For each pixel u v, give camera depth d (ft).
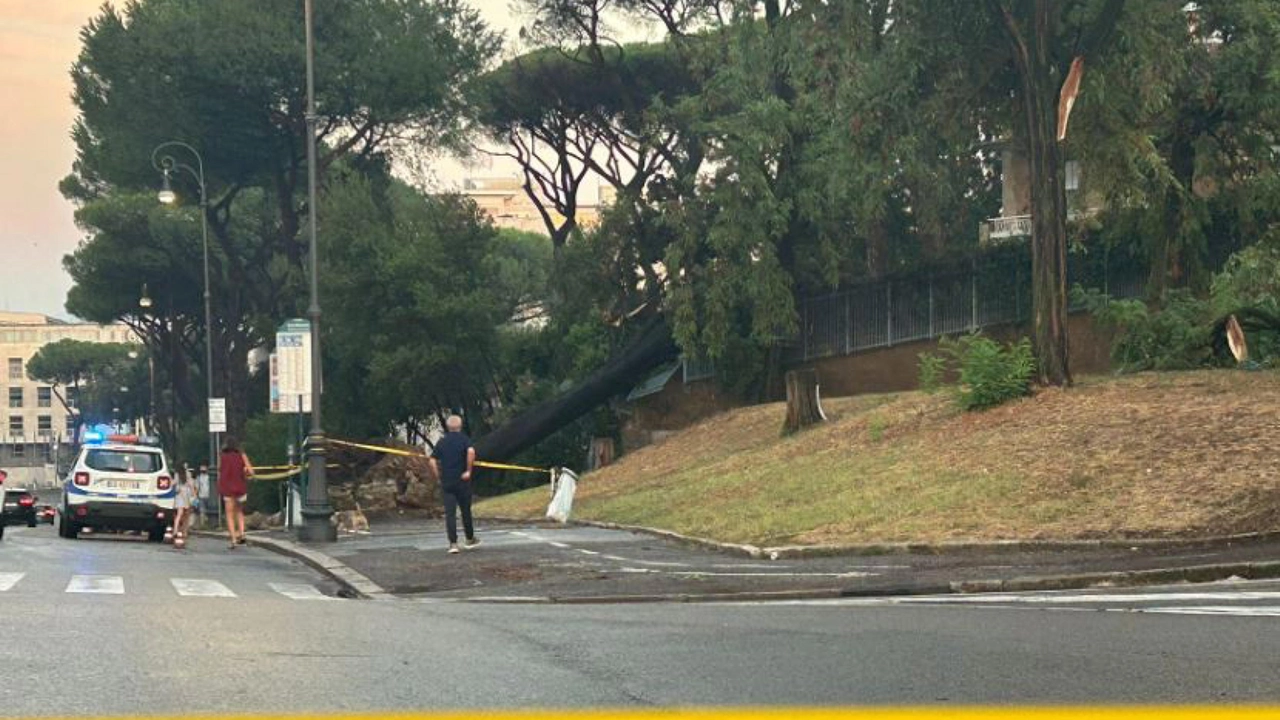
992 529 61.57
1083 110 90.33
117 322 257.14
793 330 134.10
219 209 215.72
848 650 31.73
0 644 31.86
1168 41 88.74
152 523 101.14
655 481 106.73
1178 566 49.26
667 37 166.91
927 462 77.56
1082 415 77.77
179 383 260.62
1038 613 39.24
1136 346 95.14
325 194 173.88
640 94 174.81
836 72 93.45
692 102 136.56
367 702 24.88
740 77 131.34
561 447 176.24
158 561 71.92
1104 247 127.24
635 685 26.91
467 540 74.79
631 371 159.33
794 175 133.49
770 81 134.92
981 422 83.20
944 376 133.80
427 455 128.77
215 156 186.50
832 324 145.28
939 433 84.02
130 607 41.60
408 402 164.76
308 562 74.69
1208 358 91.71
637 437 155.33
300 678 27.55
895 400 110.52
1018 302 131.95
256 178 202.08
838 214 134.41
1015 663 29.37
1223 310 90.68
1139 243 121.29
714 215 140.15
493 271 177.47
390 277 162.61
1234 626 35.19
